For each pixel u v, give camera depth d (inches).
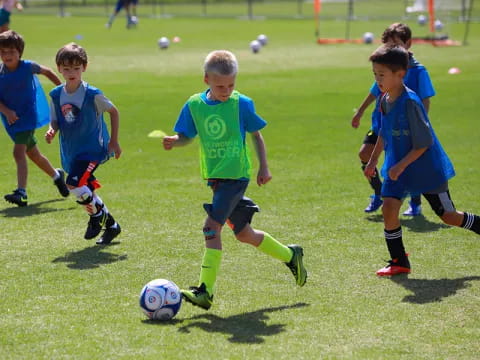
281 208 863.7
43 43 2930.6
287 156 1162.0
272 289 601.6
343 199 903.1
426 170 622.8
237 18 4222.4
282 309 556.4
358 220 813.9
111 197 922.7
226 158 562.9
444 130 1350.9
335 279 625.3
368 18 4060.0
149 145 1262.3
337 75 2139.5
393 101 612.4
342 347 484.1
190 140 590.2
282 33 3405.5
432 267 653.9
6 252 706.8
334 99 1731.1
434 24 3262.8
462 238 743.7
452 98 1707.7
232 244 725.9
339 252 701.3
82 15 4505.4
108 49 2800.2
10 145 1266.0
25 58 2402.8
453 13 4099.4
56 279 627.8
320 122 1459.2
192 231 775.7
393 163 624.7
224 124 559.5
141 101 1708.9
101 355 472.1
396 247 630.5
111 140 735.1
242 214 577.6
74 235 766.5
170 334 507.5
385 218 629.9
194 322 531.5
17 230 785.6
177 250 711.7
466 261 670.5
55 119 734.5
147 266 663.8
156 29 3614.7
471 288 598.9
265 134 1344.7
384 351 477.7
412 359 465.7
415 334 505.7
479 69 2207.2
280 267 657.6
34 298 581.6
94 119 727.1
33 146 908.0
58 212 862.5
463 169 1045.8
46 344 490.3
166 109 1610.5
